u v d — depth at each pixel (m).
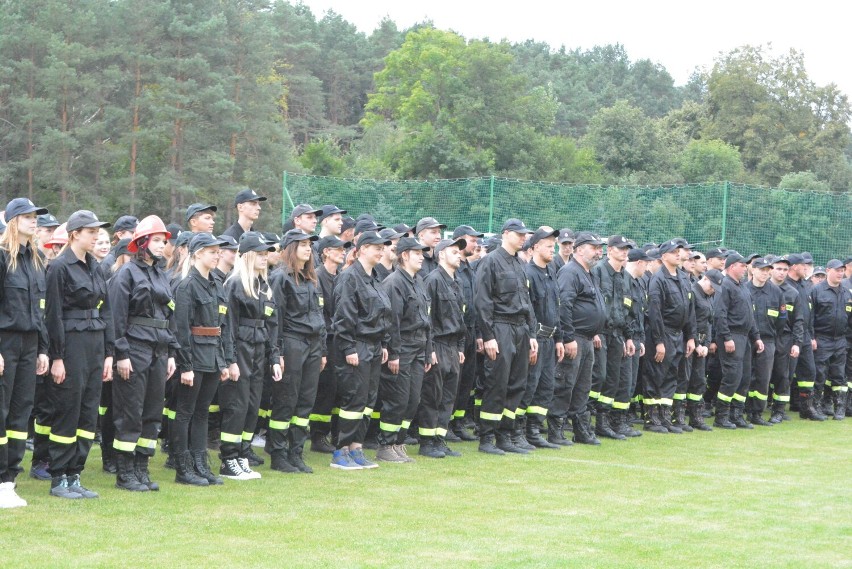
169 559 6.06
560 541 6.81
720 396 13.96
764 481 9.53
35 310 7.45
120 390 8.02
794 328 14.88
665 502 8.34
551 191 23.45
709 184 22.52
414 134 46.66
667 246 13.23
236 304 8.80
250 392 8.98
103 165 38.62
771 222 22.28
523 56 93.94
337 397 10.55
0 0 41.66
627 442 12.09
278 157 42.94
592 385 12.09
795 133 57.22
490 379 10.73
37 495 7.77
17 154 38.72
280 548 6.40
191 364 8.32
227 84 41.44
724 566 6.29
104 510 7.33
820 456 11.35
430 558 6.25
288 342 9.24
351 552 6.36
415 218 23.73
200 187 39.34
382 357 9.88
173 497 7.91
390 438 10.02
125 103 40.50
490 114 45.94
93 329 7.79
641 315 12.98
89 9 40.00
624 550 6.61
